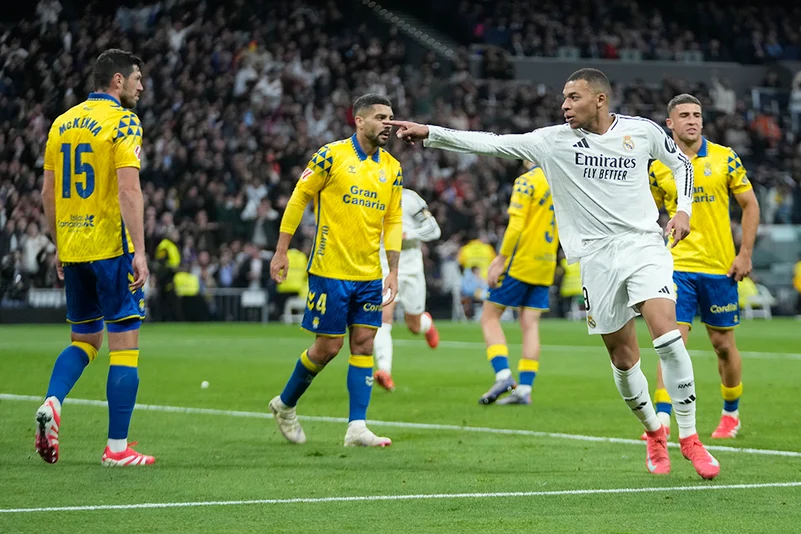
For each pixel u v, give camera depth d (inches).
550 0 2405.3
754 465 401.4
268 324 1542.8
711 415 561.3
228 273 1583.4
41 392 642.8
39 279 1491.1
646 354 994.7
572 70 2303.2
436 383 730.8
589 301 387.5
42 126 1690.5
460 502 328.5
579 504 326.0
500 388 605.3
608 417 552.7
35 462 400.8
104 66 401.7
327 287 451.8
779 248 1940.2
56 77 1748.3
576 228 389.7
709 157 493.4
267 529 290.4
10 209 1539.1
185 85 1817.2
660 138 388.2
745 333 1342.3
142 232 387.9
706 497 336.8
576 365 872.3
